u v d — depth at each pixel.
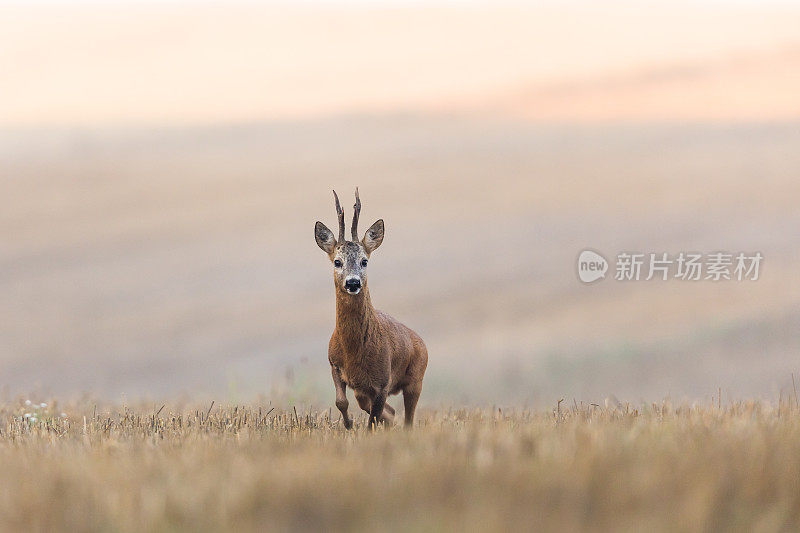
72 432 21.44
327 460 14.28
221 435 19.75
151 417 23.44
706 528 11.02
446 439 15.97
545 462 13.39
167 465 14.65
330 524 11.35
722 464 13.25
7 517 12.20
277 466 14.04
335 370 23.14
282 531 11.17
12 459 16.64
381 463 13.84
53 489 13.22
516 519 11.12
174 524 11.45
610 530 10.91
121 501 12.20
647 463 13.38
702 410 21.80
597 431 16.05
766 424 17.17
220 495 12.00
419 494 12.14
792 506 11.97
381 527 11.05
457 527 10.88
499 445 14.84
